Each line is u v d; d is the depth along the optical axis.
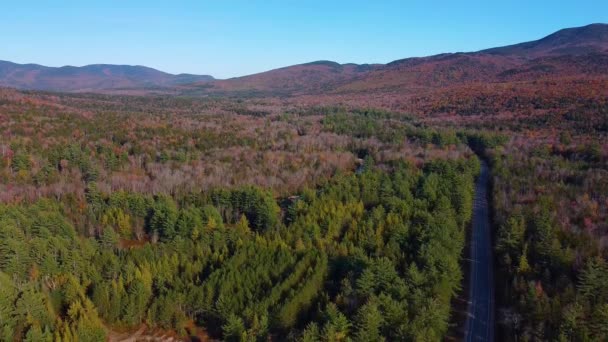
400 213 112.31
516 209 110.12
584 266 80.94
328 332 68.94
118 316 86.25
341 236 109.38
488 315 83.06
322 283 87.00
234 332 76.94
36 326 74.50
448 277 83.38
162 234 115.38
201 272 96.38
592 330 66.75
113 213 122.56
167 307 84.94
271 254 96.19
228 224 126.06
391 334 69.94
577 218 105.06
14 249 92.62
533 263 89.69
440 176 142.88
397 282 79.19
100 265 95.62
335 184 137.88
